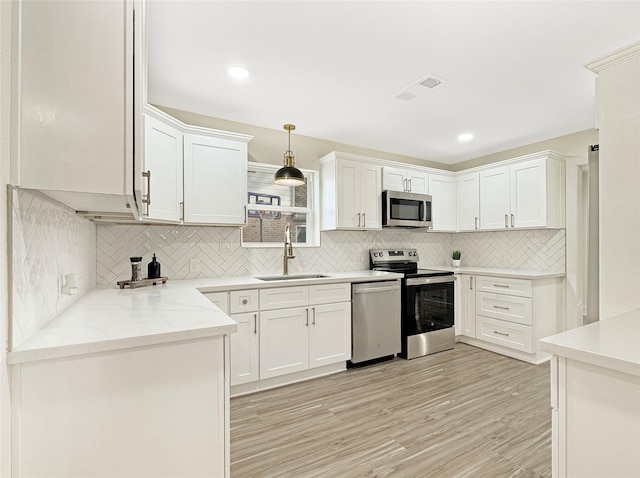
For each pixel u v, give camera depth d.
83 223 1.98
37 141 0.94
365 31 1.86
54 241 1.31
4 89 0.86
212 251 3.07
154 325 1.19
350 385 2.77
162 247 2.84
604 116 1.50
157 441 1.08
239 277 3.12
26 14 0.94
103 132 1.02
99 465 1.00
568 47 2.01
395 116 3.11
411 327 3.45
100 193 1.03
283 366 2.73
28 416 0.92
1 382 0.84
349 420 2.20
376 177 3.79
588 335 1.04
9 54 0.89
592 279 2.26
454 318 3.89
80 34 1.00
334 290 3.00
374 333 3.22
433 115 3.09
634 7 1.66
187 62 2.17
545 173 3.50
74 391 0.97
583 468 0.92
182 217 2.60
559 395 0.97
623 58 1.44
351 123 3.29
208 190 2.74
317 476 1.66
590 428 0.91
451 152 4.36
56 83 0.97
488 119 3.20
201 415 1.16
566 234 3.63
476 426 2.12
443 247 4.87
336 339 3.00
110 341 1.01
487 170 4.09
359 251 4.04
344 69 2.27
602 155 1.50
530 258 3.97
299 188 3.69
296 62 2.18
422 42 1.96
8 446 0.88
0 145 0.84
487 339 3.71
